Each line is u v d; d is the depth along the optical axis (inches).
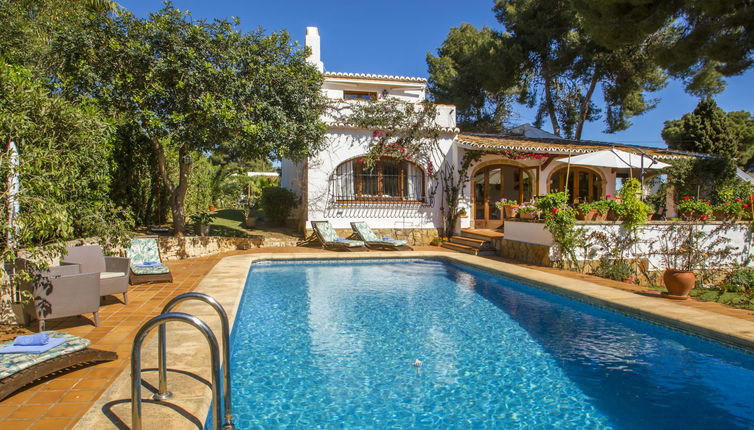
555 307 305.1
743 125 1133.7
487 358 208.1
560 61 851.4
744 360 198.4
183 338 194.9
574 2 519.2
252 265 474.3
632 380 182.9
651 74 808.9
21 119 211.6
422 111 632.4
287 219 723.4
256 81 482.3
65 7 565.3
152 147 541.3
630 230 430.0
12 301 216.4
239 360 204.5
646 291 313.7
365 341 232.7
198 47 441.7
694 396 168.1
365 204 618.5
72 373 158.2
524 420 150.3
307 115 509.4
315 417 151.1
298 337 239.0
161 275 331.6
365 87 743.1
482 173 673.6
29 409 131.0
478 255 526.3
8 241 200.2
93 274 213.9
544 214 435.2
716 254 446.6
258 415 151.6
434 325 261.6
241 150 485.1
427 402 163.8
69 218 257.9
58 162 248.7
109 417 120.8
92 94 411.2
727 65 458.6
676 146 1100.5
